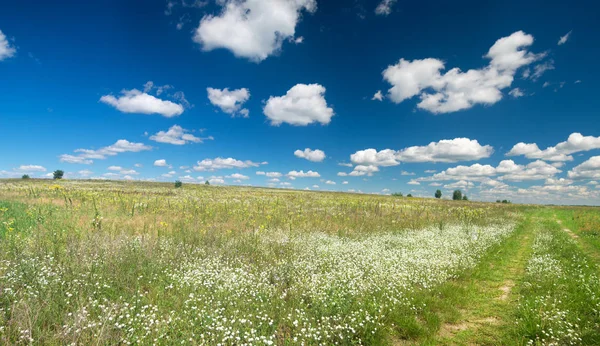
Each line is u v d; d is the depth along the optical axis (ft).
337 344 16.29
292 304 20.36
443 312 21.66
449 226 65.05
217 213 65.92
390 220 68.13
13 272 19.74
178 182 184.55
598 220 85.40
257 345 15.11
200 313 17.52
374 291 23.65
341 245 40.11
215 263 27.73
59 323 15.79
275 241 39.93
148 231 42.78
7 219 42.01
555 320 18.70
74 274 21.07
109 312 15.57
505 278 30.63
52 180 190.80
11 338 14.01
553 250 42.63
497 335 18.54
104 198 82.02
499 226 71.56
